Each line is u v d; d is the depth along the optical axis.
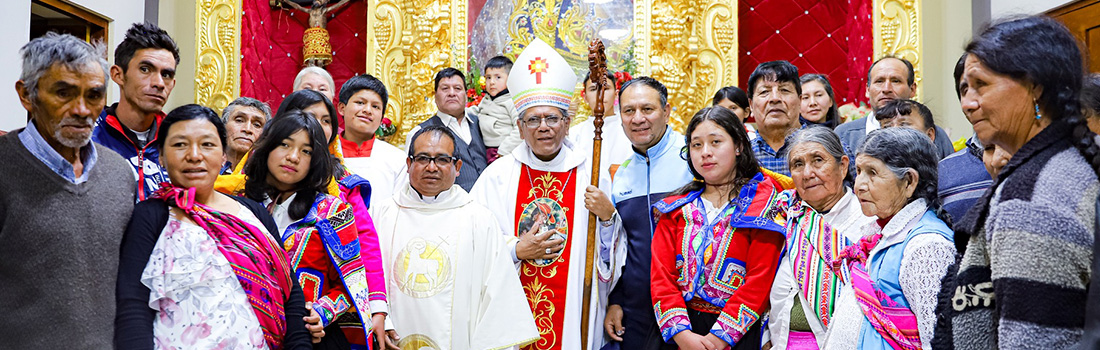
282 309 2.63
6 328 2.30
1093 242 1.51
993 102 1.80
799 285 2.97
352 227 3.14
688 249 3.35
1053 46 1.75
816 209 3.11
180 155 2.57
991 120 1.82
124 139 3.41
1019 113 1.79
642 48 6.61
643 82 3.87
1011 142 1.84
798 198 3.21
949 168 3.46
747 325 3.16
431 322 3.42
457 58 6.75
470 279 3.52
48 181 2.35
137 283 2.41
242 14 7.05
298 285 2.78
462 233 3.54
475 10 6.87
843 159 3.03
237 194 3.21
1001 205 1.73
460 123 5.60
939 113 6.42
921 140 2.60
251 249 2.55
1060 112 1.74
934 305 2.36
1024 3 5.78
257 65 7.16
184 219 2.52
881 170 2.58
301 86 4.90
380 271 3.25
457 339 3.44
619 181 3.87
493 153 5.63
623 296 3.69
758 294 3.19
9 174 2.35
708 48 6.68
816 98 4.84
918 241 2.45
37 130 2.39
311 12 7.10
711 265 3.29
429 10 6.80
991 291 1.83
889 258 2.55
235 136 3.93
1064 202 1.64
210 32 6.97
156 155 3.47
